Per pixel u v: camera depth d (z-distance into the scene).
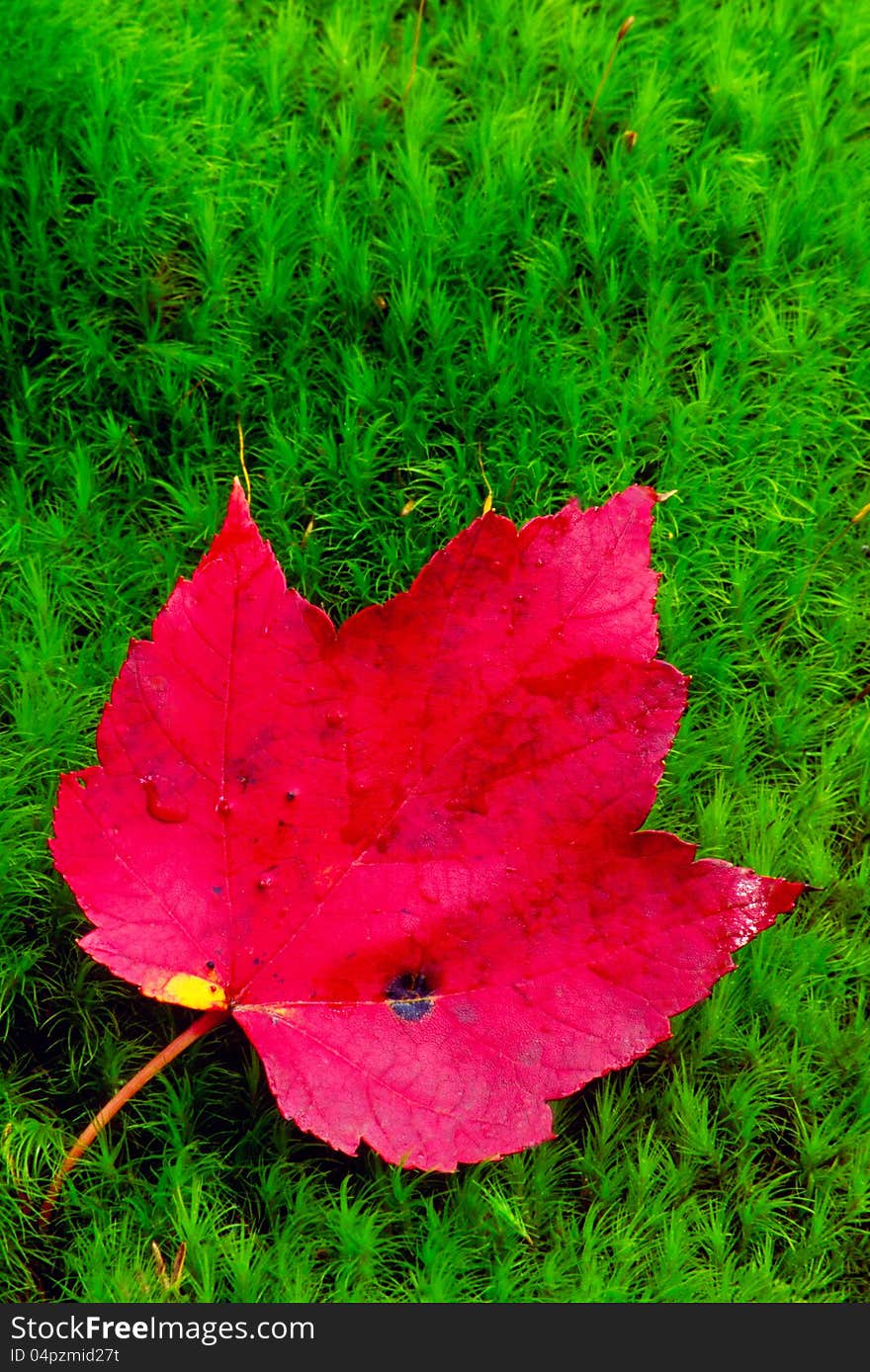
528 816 0.24
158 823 0.24
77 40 0.28
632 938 0.23
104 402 0.28
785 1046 0.26
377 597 0.28
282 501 0.28
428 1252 0.24
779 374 0.29
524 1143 0.23
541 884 0.24
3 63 0.28
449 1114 0.23
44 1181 0.25
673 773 0.27
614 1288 0.24
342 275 0.28
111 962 0.23
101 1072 0.25
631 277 0.29
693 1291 0.25
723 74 0.30
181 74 0.29
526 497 0.28
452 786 0.24
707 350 0.29
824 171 0.30
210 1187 0.25
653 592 0.24
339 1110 0.23
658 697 0.24
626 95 0.30
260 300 0.28
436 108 0.29
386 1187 0.25
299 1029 0.24
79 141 0.28
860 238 0.29
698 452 0.28
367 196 0.29
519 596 0.24
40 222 0.28
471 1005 0.24
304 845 0.24
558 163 0.29
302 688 0.24
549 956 0.24
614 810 0.24
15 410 0.28
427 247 0.28
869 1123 0.26
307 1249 0.25
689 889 0.23
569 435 0.28
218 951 0.24
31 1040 0.26
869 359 0.29
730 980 0.26
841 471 0.29
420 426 0.28
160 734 0.24
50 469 0.28
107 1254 0.24
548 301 0.29
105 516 0.28
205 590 0.23
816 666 0.28
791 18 0.31
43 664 0.26
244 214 0.29
